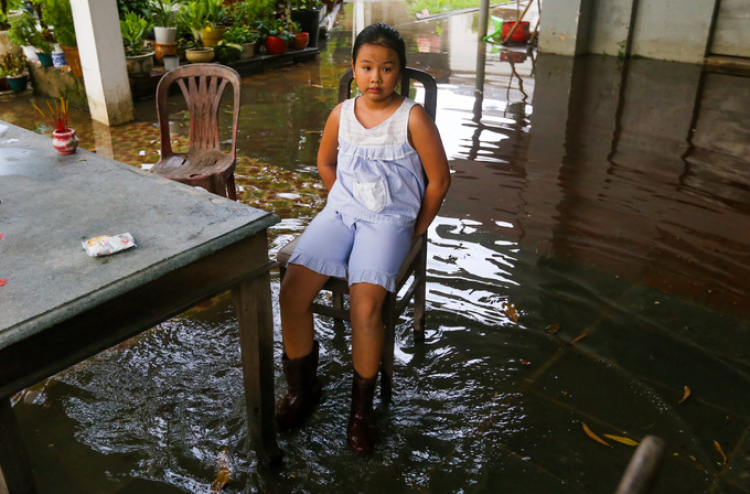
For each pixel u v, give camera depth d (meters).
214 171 2.99
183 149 4.99
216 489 1.90
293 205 3.84
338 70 8.09
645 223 3.69
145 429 2.12
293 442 2.09
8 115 5.91
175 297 1.51
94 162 2.10
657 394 2.31
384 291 1.94
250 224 1.62
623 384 2.37
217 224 1.61
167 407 2.22
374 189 1.98
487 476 1.97
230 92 6.82
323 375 2.43
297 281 2.00
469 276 3.08
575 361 2.50
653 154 4.92
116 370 2.39
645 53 8.98
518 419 2.20
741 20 8.16
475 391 2.34
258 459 1.99
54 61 6.35
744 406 2.26
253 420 1.92
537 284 3.03
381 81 1.85
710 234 3.56
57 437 2.07
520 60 8.78
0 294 1.29
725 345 2.58
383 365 2.21
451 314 2.79
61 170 2.02
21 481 1.36
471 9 14.19
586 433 2.14
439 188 2.05
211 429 2.13
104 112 5.59
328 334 2.68
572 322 2.74
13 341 1.17
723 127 5.64
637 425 2.17
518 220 3.70
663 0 8.59
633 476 0.74
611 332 2.67
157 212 1.69
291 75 7.74
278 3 9.26
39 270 1.39
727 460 2.02
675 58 8.75
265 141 5.12
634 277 3.09
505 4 15.16
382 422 2.18
